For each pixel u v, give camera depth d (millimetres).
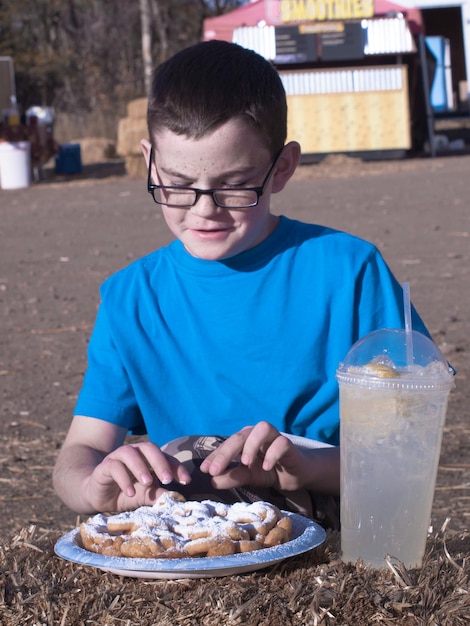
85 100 36625
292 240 2607
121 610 1847
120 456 2143
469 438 5039
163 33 37875
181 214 2303
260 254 2568
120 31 38844
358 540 1997
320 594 1854
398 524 1968
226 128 2191
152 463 2109
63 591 1940
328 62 20375
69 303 8680
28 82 36125
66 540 2078
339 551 2131
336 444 2627
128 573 1916
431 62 23000
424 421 1946
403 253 10211
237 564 1869
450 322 7289
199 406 2543
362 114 20234
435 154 21344
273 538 1974
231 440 2150
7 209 15938
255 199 2268
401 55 20281
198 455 2316
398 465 1953
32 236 12734
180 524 1995
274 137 2293
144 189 18016
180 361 2561
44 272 10203
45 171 23375
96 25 39125
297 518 2182
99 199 16703
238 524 2000
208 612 1826
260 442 2133
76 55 37531
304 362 2512
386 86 20125
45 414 5730
